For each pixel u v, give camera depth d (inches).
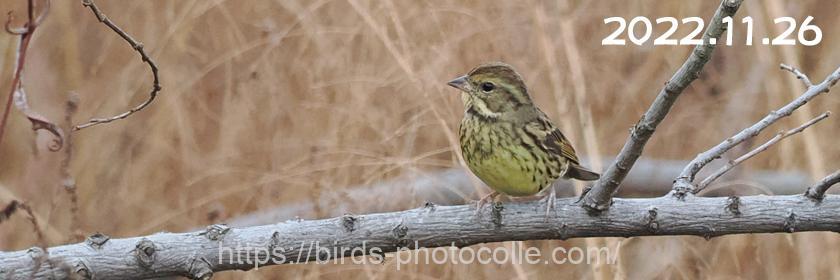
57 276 281.1
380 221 303.4
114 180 516.7
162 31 545.0
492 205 308.3
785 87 546.9
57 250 284.5
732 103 569.0
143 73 540.7
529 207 310.3
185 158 515.2
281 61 506.0
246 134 499.8
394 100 478.0
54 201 439.8
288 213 475.2
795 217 303.9
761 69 564.7
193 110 526.9
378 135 474.3
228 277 470.6
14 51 533.6
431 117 471.5
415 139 480.4
